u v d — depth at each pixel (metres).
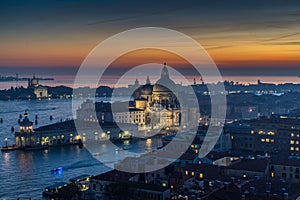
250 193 167.88
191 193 190.62
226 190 170.62
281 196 168.00
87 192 188.00
